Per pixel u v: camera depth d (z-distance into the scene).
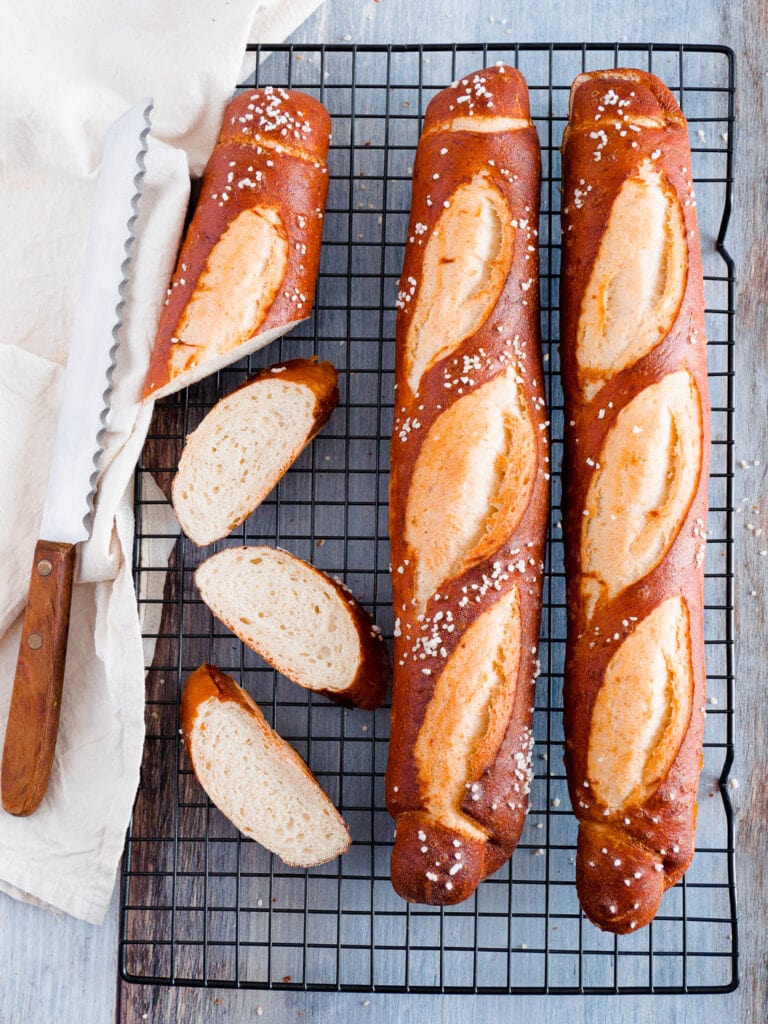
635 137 0.47
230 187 0.48
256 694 0.52
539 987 0.50
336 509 0.53
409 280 0.48
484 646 0.45
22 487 0.49
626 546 0.45
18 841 0.49
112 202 0.47
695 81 0.53
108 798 0.49
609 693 0.45
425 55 0.54
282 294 0.48
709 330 0.53
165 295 0.49
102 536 0.48
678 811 0.45
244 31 0.50
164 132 0.51
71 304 0.51
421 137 0.49
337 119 0.53
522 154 0.48
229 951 0.51
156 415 0.53
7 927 0.51
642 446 0.45
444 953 0.51
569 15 0.54
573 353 0.47
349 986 0.49
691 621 0.45
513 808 0.45
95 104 0.50
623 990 0.48
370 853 0.51
